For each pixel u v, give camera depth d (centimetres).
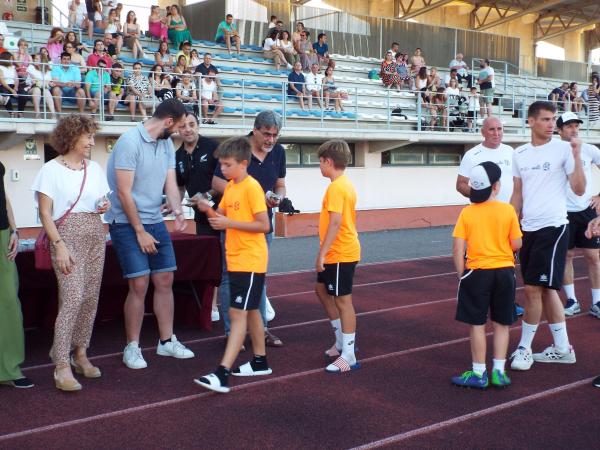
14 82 1323
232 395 505
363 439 425
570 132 701
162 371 564
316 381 539
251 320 545
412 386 527
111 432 435
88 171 515
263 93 1853
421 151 2028
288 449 410
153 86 1476
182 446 413
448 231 1848
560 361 587
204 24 2269
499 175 502
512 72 2817
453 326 732
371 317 778
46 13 1869
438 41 2608
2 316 508
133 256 564
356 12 2812
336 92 1903
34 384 529
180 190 666
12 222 509
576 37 3438
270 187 615
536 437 429
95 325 727
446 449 411
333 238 538
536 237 562
